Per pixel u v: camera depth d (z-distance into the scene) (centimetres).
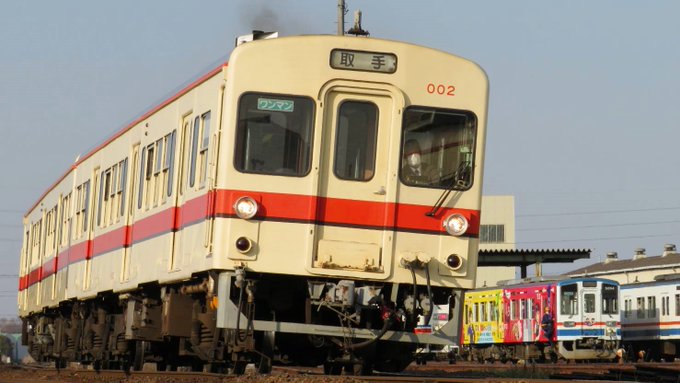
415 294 2198
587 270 11050
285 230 2177
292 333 2278
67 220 3941
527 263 6656
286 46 2200
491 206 11875
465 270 2242
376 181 2214
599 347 6469
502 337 7131
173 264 2517
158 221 2666
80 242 3622
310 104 2198
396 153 2216
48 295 4253
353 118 2223
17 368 4012
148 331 2827
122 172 3106
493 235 11844
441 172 2245
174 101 2642
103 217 3294
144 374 2672
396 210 2214
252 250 2164
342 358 2339
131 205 2972
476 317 7581
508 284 7250
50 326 4506
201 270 2262
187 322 2572
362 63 2217
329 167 2200
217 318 2170
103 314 3412
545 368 4609
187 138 2509
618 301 6550
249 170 2175
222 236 2162
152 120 2833
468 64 2275
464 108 2262
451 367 5159
